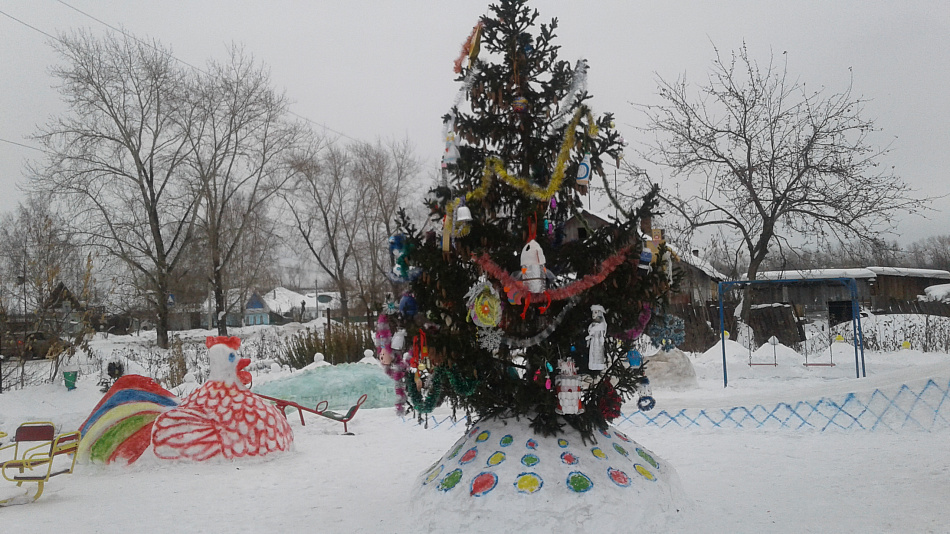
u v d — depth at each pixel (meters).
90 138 35.44
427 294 5.77
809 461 7.89
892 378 10.87
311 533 5.68
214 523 6.05
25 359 18.67
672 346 6.21
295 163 41.12
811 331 29.69
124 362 21.03
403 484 7.45
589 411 5.84
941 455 7.83
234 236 43.19
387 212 45.31
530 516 5.04
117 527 5.99
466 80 6.00
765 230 26.25
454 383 5.77
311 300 85.19
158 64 36.81
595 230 5.99
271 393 13.66
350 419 11.41
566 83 6.06
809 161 25.69
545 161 6.12
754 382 16.70
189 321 55.06
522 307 5.63
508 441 5.69
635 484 5.42
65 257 32.88
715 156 27.11
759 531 5.24
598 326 5.53
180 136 37.88
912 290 38.03
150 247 38.28
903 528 5.22
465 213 5.38
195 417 8.70
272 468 8.42
